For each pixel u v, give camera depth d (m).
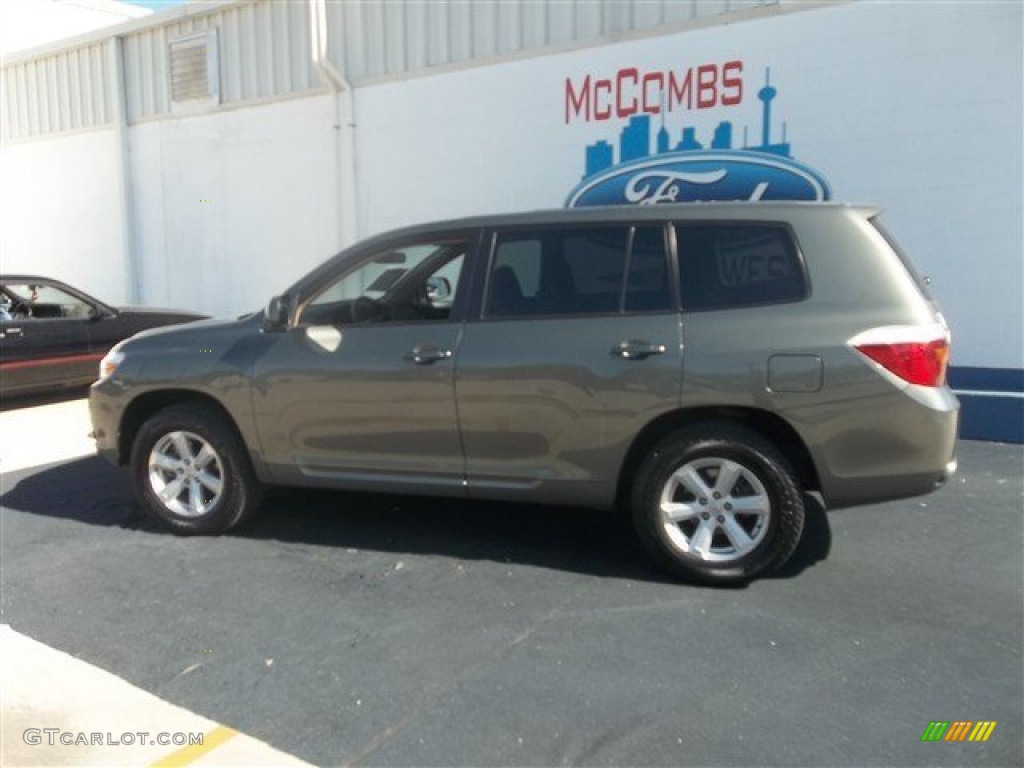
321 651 3.66
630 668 3.47
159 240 12.46
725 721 3.10
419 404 4.52
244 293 11.66
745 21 7.72
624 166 8.50
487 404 4.40
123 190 12.59
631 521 5.22
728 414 4.21
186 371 4.95
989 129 6.88
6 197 14.31
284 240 11.15
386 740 3.02
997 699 3.22
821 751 2.91
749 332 4.07
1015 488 5.79
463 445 4.50
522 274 4.48
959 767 2.82
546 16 8.79
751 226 4.20
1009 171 6.86
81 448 7.47
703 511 4.23
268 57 10.95
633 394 4.18
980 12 6.80
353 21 10.07
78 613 4.08
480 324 4.46
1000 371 7.05
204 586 4.36
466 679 3.41
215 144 11.63
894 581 4.31
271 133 11.05
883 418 3.96
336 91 10.29
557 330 4.32
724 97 7.90
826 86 7.45
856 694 3.26
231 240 11.67
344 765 2.88
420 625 3.89
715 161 8.02
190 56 11.66
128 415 5.20
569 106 8.75
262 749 2.97
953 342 7.18
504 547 4.84
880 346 3.94
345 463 4.75
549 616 3.96
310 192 10.81
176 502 5.13
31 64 13.55
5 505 5.82
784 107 7.64
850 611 3.97
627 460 4.33
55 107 13.40
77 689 3.38
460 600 4.14
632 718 3.12
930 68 7.03
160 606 4.14
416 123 9.77
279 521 5.33
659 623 3.86
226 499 5.01
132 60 12.35
